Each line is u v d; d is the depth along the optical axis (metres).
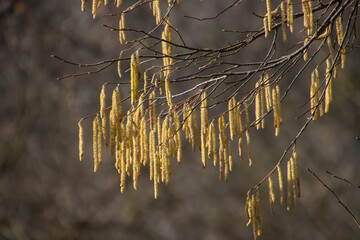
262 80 7.48
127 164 6.79
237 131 7.09
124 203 25.88
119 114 6.69
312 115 7.35
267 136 25.33
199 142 6.97
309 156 25.06
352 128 24.81
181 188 26.53
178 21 29.45
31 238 22.66
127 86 27.00
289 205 7.16
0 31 25.28
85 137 26.78
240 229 25.34
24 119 24.36
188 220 25.97
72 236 23.48
